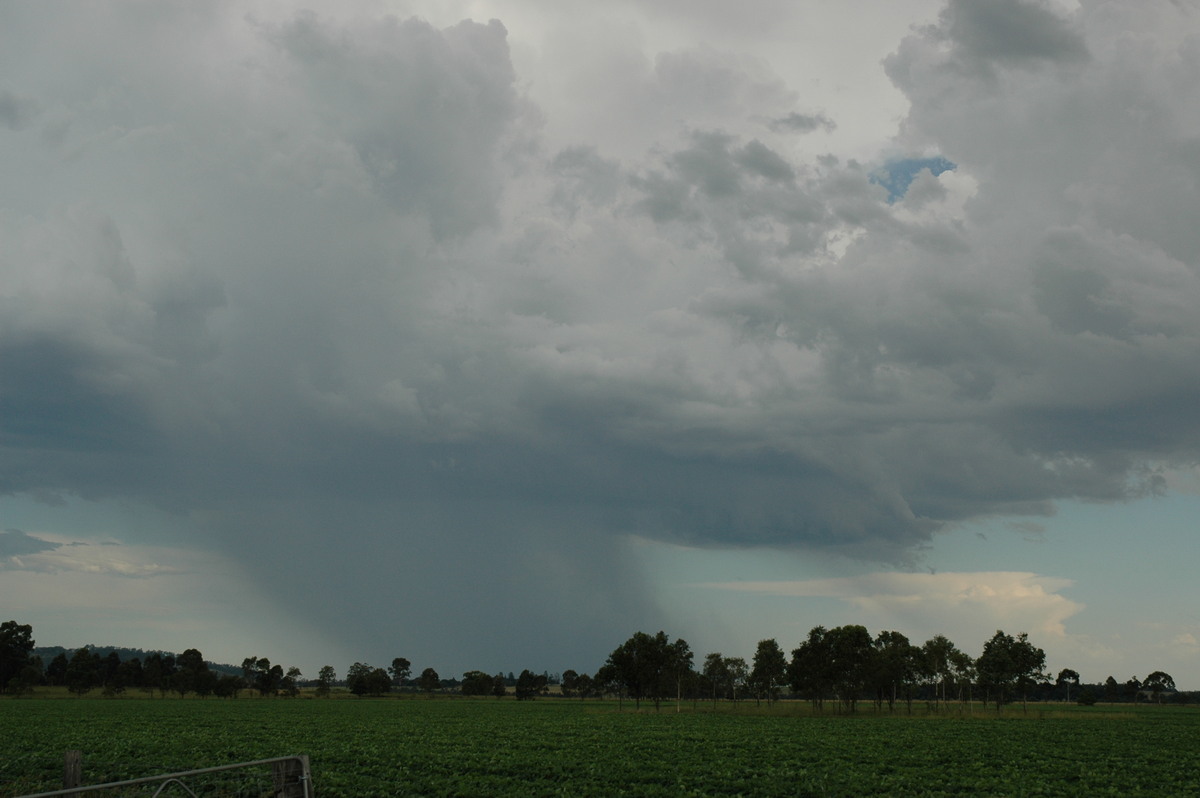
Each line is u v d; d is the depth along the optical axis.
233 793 23.73
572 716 101.69
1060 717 109.50
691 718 97.44
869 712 124.88
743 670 151.75
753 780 37.47
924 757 48.84
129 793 12.46
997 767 45.66
